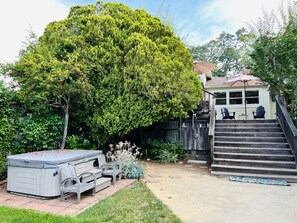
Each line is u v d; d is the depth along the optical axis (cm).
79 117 792
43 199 454
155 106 778
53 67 622
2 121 592
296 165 673
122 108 741
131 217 376
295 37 767
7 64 631
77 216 371
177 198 490
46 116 696
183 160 947
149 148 991
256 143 794
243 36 1051
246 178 655
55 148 711
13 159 489
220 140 870
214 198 491
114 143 890
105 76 738
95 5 828
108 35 763
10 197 468
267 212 412
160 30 866
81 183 477
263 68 866
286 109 844
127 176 634
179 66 820
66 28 788
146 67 749
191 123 1009
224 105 1673
